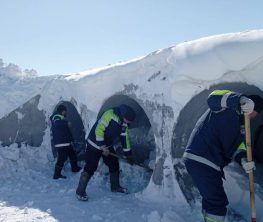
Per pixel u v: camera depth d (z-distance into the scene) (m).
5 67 10.10
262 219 4.54
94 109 7.07
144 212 4.95
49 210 5.04
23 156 8.16
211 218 3.70
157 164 5.50
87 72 8.03
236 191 4.94
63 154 7.13
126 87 6.27
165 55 5.59
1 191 6.23
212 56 4.82
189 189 5.11
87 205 5.28
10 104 8.81
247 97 3.61
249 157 3.66
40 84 8.86
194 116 5.03
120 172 6.90
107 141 5.73
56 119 7.22
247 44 4.50
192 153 3.83
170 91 5.36
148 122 8.37
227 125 3.72
